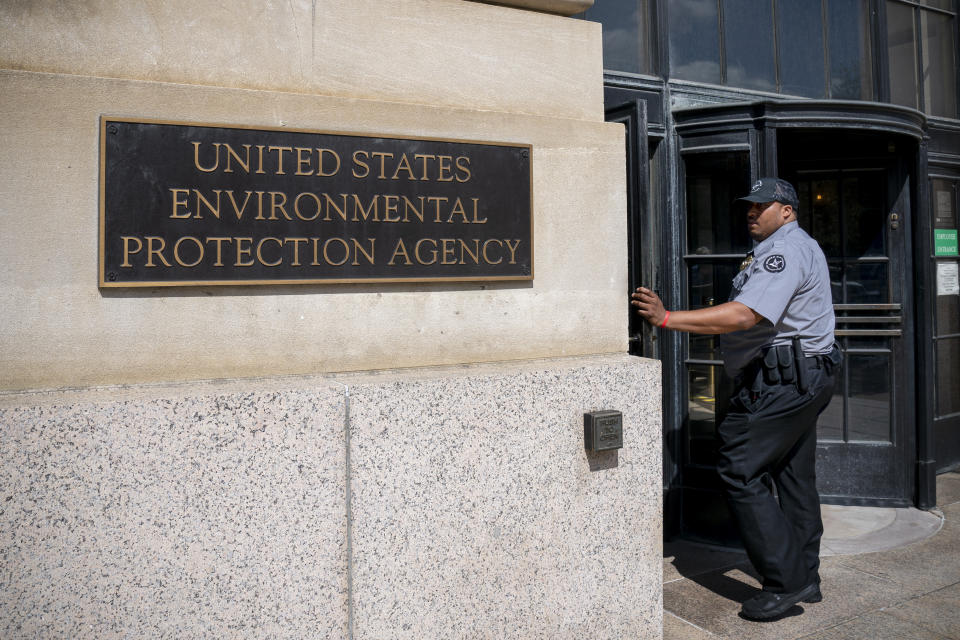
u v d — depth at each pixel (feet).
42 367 7.23
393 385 8.24
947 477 19.07
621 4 14.74
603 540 9.71
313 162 8.23
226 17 8.05
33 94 7.09
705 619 11.62
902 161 16.81
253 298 8.05
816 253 11.62
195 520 7.38
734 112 14.56
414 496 8.41
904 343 16.93
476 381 8.73
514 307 9.54
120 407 7.07
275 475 7.70
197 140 7.70
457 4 9.25
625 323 10.39
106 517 7.05
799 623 11.43
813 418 11.71
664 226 14.83
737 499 11.53
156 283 7.54
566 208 9.85
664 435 15.10
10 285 7.09
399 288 8.82
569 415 9.39
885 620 11.50
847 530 15.52
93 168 7.34
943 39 19.38
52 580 6.88
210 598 7.47
